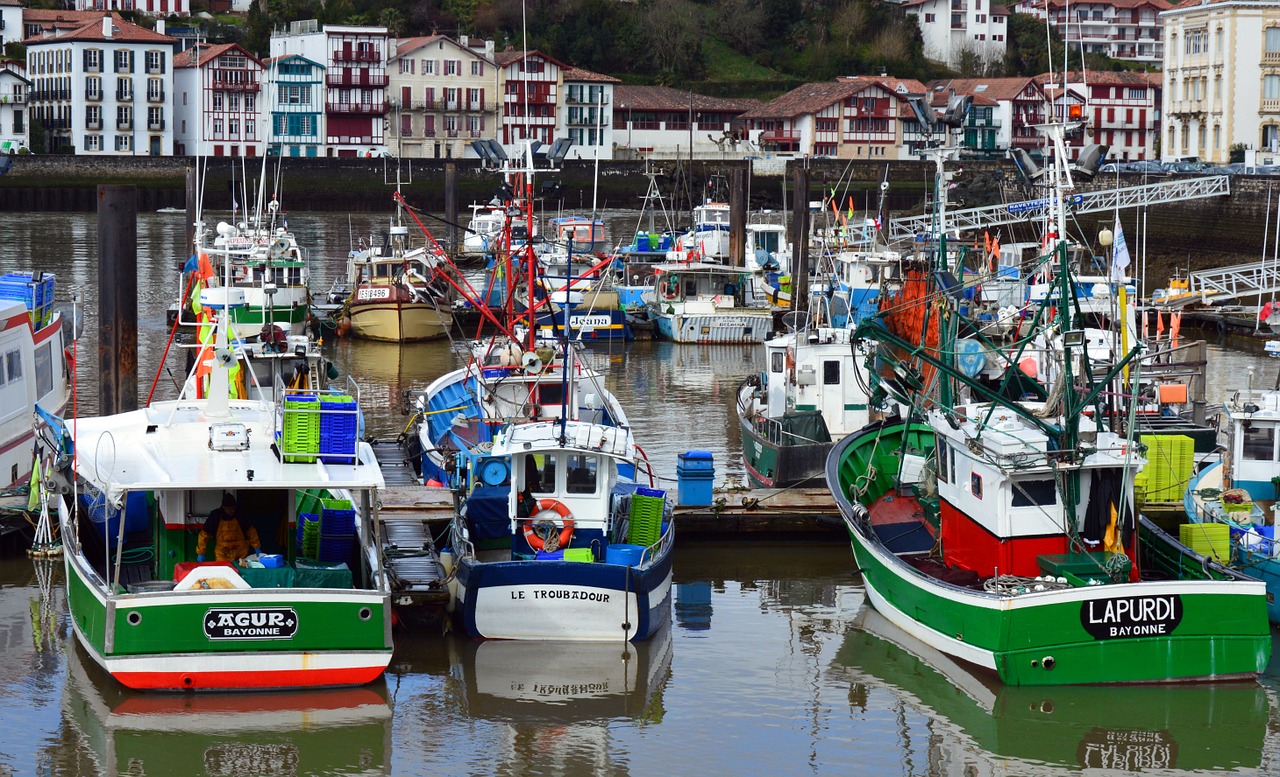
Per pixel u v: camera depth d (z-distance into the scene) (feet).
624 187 429.38
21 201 388.16
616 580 70.69
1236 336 188.34
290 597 63.05
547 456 75.92
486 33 570.46
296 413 67.05
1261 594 65.67
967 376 78.74
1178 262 259.19
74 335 101.40
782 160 448.65
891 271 179.52
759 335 193.26
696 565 88.89
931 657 71.67
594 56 561.43
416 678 68.64
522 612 70.95
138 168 401.70
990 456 69.56
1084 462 68.28
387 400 142.82
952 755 61.36
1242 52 335.88
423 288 184.03
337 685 64.90
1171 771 60.23
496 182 422.00
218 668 63.16
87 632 67.00
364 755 60.34
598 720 64.49
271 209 189.26
